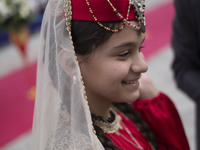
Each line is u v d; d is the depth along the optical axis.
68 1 0.75
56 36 0.76
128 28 0.74
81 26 0.75
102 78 0.78
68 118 0.76
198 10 1.33
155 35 5.03
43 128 0.78
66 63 0.75
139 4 0.75
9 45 5.43
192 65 1.49
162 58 4.32
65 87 0.76
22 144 2.80
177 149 1.13
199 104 1.53
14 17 3.25
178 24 1.46
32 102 3.54
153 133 1.14
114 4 0.72
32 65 4.42
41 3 5.51
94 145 0.72
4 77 4.28
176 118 1.20
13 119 3.23
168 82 3.69
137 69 0.79
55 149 0.74
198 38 1.41
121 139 0.94
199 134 1.63
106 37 0.74
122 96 0.82
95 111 0.91
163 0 6.72
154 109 1.13
